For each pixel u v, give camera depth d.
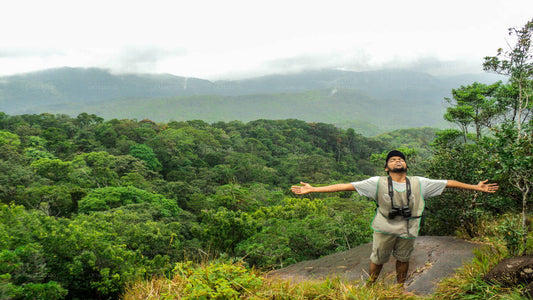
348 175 107.00
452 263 3.71
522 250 3.33
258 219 27.92
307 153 140.88
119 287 11.85
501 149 3.45
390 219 2.76
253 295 2.59
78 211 35.00
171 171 77.44
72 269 10.79
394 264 3.95
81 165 58.12
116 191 36.78
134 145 81.31
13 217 12.12
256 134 151.75
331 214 28.06
